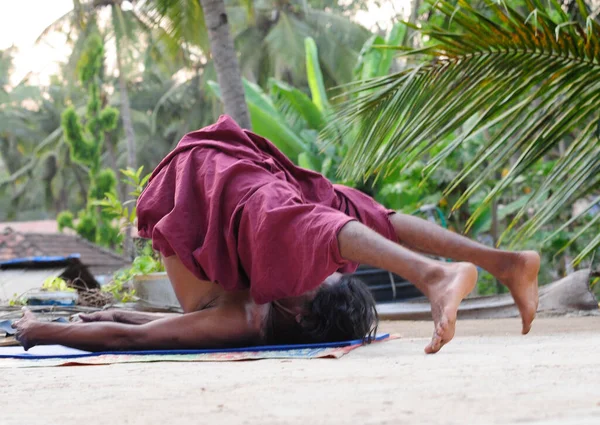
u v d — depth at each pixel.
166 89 40.31
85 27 25.61
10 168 47.03
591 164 4.12
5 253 21.28
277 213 3.04
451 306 2.66
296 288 3.09
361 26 29.98
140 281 6.17
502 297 7.01
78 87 39.72
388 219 3.74
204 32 15.25
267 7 30.11
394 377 2.14
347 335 3.51
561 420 1.39
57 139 40.12
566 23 4.21
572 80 4.58
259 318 3.46
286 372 2.43
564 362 2.34
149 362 3.11
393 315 7.30
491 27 4.68
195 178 3.45
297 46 28.14
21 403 1.94
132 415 1.67
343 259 2.89
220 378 2.33
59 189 44.22
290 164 3.72
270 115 13.73
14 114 43.69
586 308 6.44
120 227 6.88
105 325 3.47
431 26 4.90
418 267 2.75
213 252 3.29
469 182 11.45
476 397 1.70
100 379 2.44
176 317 3.45
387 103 5.07
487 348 3.07
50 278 6.92
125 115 29.28
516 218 4.16
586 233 10.99
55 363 3.12
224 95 9.63
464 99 4.77
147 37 27.56
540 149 4.41
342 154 12.07
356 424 1.46
